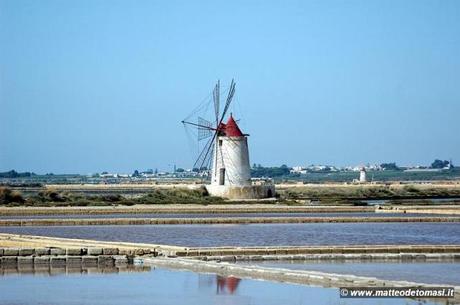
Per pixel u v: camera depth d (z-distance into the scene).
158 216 137.00
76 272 69.56
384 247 81.69
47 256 75.31
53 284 63.81
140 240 95.94
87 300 57.81
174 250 78.69
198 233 106.12
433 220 131.62
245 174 171.00
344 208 156.62
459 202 199.50
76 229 111.44
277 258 76.62
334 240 97.62
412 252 81.19
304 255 77.44
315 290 60.25
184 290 60.94
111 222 120.44
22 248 77.06
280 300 56.84
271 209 150.75
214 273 68.69
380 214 147.75
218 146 171.25
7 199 162.88
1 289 61.72
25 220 120.12
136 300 57.75
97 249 76.81
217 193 170.75
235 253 78.31
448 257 78.81
